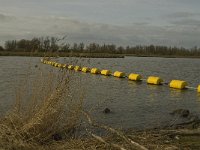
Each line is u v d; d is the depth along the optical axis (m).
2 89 14.73
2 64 36.06
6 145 5.71
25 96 7.28
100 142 6.29
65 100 7.05
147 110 10.54
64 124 6.96
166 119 9.17
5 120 6.88
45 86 7.09
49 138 6.58
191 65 48.53
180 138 6.84
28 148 5.83
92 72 25.70
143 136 6.90
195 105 11.71
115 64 46.91
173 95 14.17
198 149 6.07
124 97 13.36
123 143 6.21
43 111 6.49
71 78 7.26
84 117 8.70
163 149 5.93
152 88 16.69
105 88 16.28
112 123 8.62
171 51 119.38
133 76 20.75
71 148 6.00
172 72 31.69
